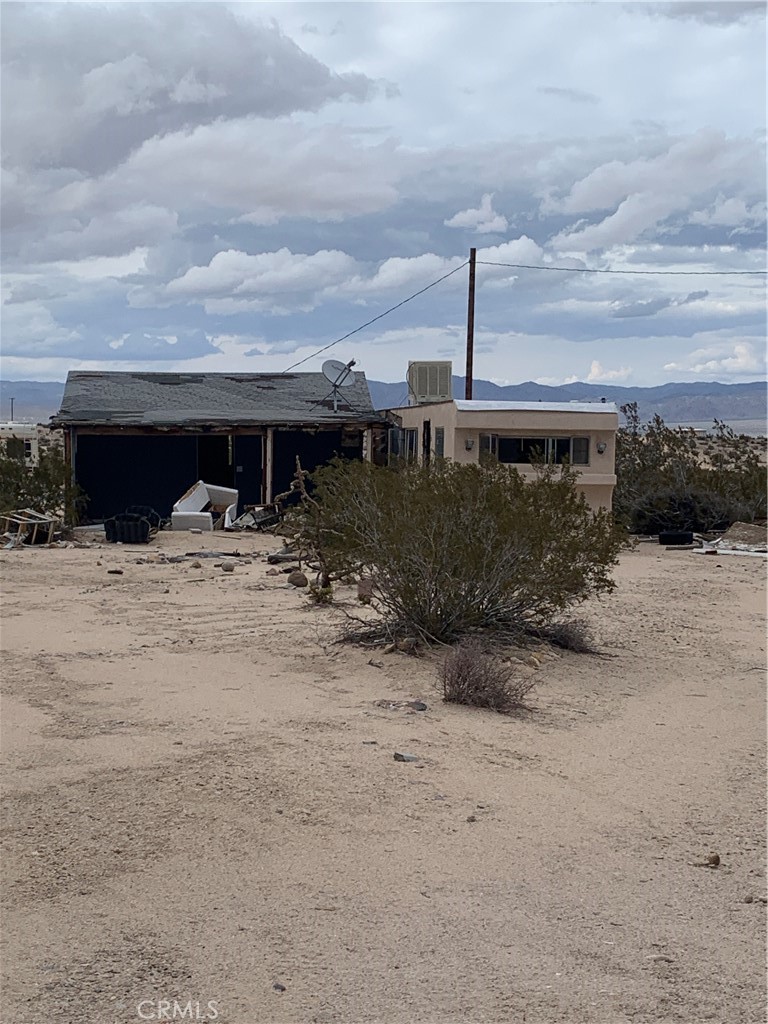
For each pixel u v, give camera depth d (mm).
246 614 14344
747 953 4961
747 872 6074
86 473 33312
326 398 35625
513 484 12680
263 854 5891
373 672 10805
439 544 12227
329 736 8312
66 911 5090
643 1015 4301
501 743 8508
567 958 4805
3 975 4449
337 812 6602
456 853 6082
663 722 9680
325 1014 4207
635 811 7094
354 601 15469
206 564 21062
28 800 6570
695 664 12578
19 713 8664
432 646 11984
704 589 19625
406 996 4371
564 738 8875
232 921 5039
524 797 7203
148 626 13320
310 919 5090
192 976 4488
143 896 5289
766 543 28828
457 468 12852
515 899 5477
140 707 9016
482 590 12328
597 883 5777
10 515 25969
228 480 35094
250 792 6848
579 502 12977
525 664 11594
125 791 6785
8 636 12352
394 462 15281
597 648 13227
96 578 18375
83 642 12078
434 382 33531
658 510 32250
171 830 6160
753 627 15617
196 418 32562
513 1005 4332
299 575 17266
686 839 6605
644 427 35969
